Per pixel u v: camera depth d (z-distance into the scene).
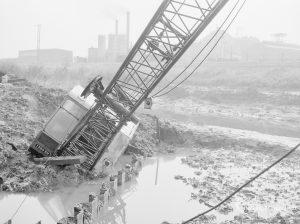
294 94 48.50
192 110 44.19
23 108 25.30
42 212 13.53
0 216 13.02
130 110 16.16
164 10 12.98
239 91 52.22
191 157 23.17
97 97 16.25
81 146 17.84
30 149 17.72
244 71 66.12
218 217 13.68
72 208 13.98
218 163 21.91
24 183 15.38
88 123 17.02
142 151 22.94
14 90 28.48
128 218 13.53
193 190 16.67
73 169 17.11
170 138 27.25
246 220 13.22
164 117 37.91
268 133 31.67
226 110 44.06
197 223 12.92
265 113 41.75
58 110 17.48
